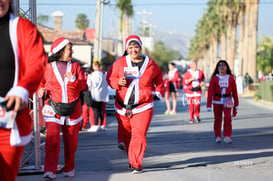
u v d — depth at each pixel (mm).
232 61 61781
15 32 3357
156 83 7047
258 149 9547
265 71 100188
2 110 3121
